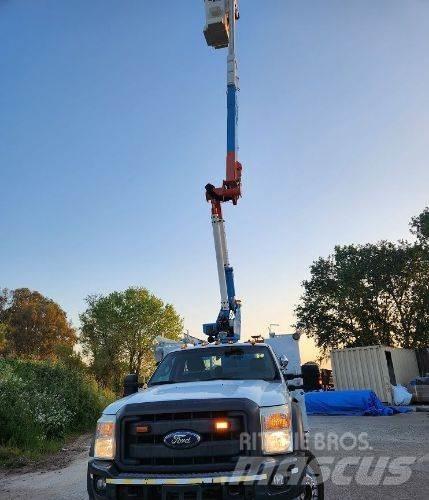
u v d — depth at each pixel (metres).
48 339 61.03
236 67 13.24
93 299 42.69
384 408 17.03
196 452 3.95
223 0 13.13
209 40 13.43
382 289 32.19
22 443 10.67
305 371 5.48
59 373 16.53
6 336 57.03
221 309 11.05
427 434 11.16
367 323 32.97
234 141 12.39
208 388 4.71
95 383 18.33
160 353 11.07
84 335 41.69
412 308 32.09
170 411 4.07
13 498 6.77
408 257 32.31
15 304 64.38
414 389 20.88
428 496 5.75
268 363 5.80
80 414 14.74
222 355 6.04
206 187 11.68
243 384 4.85
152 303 42.66
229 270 11.46
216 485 3.78
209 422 4.01
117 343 40.62
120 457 4.07
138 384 5.97
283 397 4.38
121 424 4.16
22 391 12.75
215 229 11.62
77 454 10.53
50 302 65.12
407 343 32.00
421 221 31.55
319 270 35.12
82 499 6.54
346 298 33.03
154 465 3.97
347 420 15.14
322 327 34.16
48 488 7.32
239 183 12.08
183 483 3.78
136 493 3.90
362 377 21.61
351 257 33.94
